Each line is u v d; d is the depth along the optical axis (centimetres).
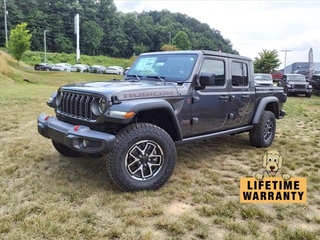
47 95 1291
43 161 431
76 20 6322
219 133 456
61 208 293
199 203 321
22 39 3300
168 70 424
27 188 339
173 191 346
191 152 514
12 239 243
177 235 259
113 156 323
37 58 6272
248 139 614
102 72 4438
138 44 10350
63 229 258
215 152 518
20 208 292
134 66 477
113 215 287
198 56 409
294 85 1806
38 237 247
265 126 548
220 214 297
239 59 482
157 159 353
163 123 385
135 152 340
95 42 9344
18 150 476
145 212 293
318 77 1947
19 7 8644
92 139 315
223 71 450
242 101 488
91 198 318
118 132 338
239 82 485
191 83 394
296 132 708
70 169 401
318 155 509
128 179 331
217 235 261
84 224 268
